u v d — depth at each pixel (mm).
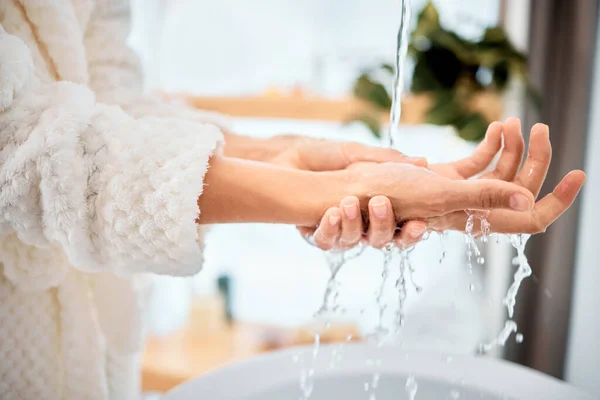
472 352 1362
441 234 740
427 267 1630
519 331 1432
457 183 654
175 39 2043
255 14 1974
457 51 1271
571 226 1346
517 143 754
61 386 788
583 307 1370
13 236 717
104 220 644
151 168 639
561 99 1387
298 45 1950
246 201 668
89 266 676
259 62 1995
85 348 792
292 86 1859
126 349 833
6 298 744
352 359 896
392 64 1490
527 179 732
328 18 1908
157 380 1592
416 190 666
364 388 864
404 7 777
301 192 681
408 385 861
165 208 636
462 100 1320
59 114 650
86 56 848
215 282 1909
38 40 752
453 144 1572
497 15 1626
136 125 669
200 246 686
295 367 871
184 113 883
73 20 767
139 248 647
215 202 668
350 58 1869
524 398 803
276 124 1998
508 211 706
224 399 788
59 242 703
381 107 1425
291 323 2035
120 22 880
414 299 1474
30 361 765
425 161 765
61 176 637
